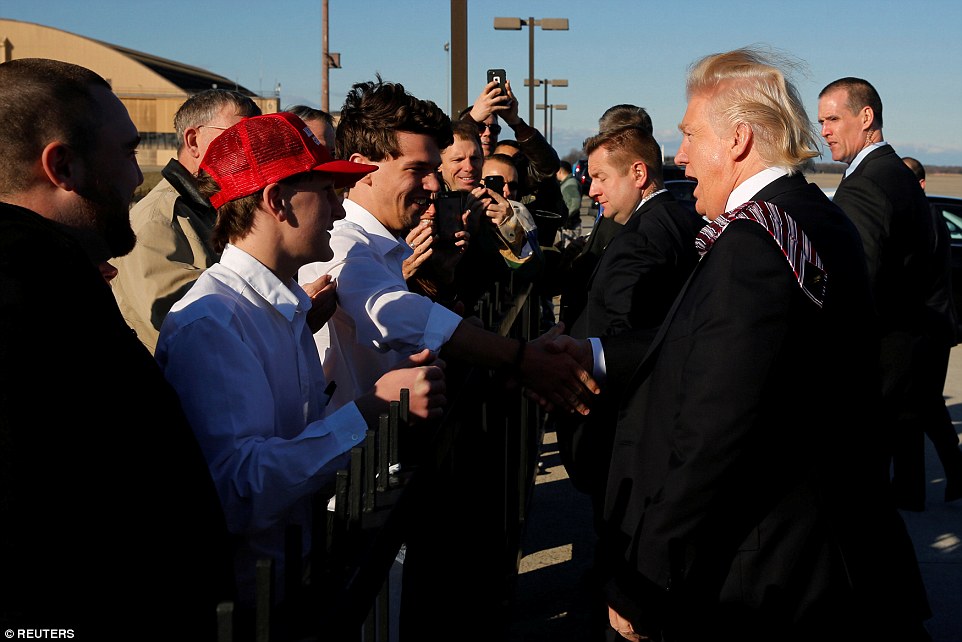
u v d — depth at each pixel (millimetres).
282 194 1655
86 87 1308
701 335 1712
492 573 2807
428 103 2303
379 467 1475
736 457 1672
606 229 3711
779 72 1911
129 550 1096
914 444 4383
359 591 1163
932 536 4234
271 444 1484
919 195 4008
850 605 1773
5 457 988
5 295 1029
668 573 1740
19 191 1269
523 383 2311
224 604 972
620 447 1971
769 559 1751
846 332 1761
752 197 1893
